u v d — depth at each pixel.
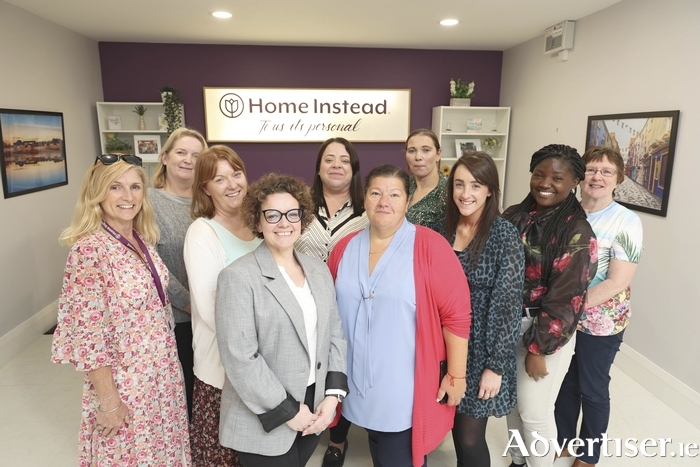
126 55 4.98
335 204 2.10
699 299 2.65
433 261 1.46
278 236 1.35
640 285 3.13
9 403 2.73
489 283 1.56
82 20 3.96
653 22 3.03
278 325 1.33
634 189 3.20
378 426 1.55
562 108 4.20
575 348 1.97
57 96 4.10
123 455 1.53
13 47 3.46
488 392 1.59
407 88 5.38
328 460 2.18
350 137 5.41
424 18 3.91
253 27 4.24
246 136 5.26
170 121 4.85
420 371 1.51
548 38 4.24
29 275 3.63
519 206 1.81
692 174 2.71
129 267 1.50
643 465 2.21
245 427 1.37
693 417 2.60
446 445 2.35
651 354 3.02
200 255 1.55
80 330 1.40
